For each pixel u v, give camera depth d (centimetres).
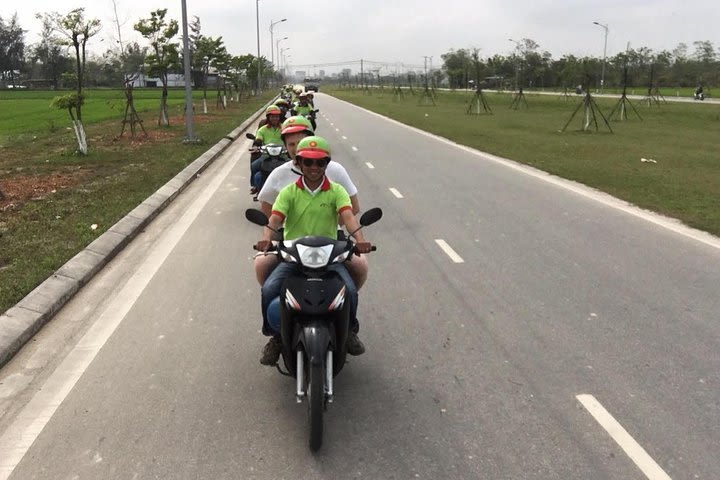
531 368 504
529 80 10244
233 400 459
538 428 420
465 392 468
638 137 2561
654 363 511
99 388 476
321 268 405
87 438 412
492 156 1902
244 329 583
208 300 657
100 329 584
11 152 1862
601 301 650
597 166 1656
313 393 380
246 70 7019
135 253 837
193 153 1823
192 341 558
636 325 587
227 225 991
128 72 2552
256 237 914
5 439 412
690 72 9294
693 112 4153
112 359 523
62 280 679
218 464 385
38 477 374
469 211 1098
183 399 460
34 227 910
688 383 478
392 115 4156
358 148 2152
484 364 512
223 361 520
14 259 750
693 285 696
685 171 1566
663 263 779
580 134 2694
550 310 626
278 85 14175
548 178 1466
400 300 656
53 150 1912
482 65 9600
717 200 1173
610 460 385
